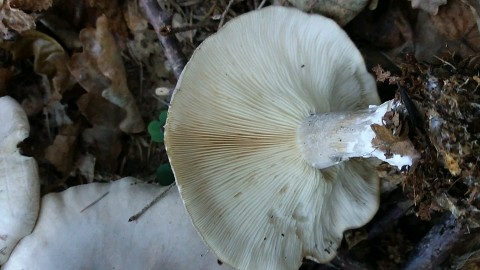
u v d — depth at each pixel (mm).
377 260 231
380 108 159
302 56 185
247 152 174
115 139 234
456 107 146
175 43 211
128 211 196
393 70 224
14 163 195
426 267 212
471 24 209
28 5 217
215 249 172
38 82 237
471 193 153
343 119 166
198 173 168
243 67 172
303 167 176
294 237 189
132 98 232
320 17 182
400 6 219
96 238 192
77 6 229
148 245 193
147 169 236
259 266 183
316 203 184
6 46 227
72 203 198
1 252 195
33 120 234
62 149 228
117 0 231
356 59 196
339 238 207
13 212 193
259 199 177
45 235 194
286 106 174
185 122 165
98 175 230
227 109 171
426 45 218
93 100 231
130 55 236
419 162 155
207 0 229
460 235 206
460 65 161
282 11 175
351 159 196
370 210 207
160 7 215
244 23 169
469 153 146
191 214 165
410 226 232
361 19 223
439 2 206
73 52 235
